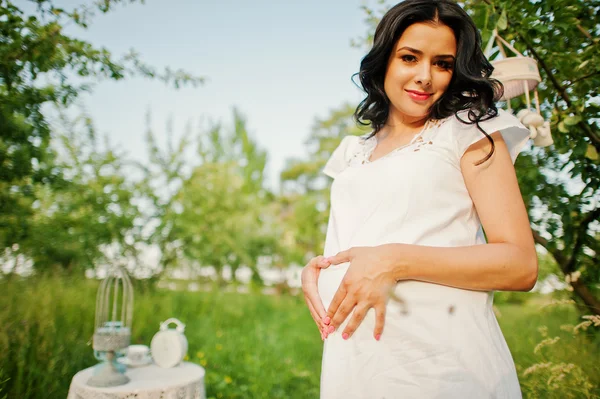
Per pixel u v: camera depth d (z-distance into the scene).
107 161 5.89
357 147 1.41
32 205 4.53
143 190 6.45
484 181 1.00
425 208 1.03
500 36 1.82
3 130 2.81
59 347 2.99
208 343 4.72
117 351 2.26
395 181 1.06
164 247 6.71
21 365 2.55
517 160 2.15
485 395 0.92
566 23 1.73
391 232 1.04
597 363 1.83
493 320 1.02
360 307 0.97
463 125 1.05
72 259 5.49
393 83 1.14
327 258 1.17
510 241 0.94
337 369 1.01
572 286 1.95
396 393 0.94
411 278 0.97
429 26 1.09
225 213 8.59
